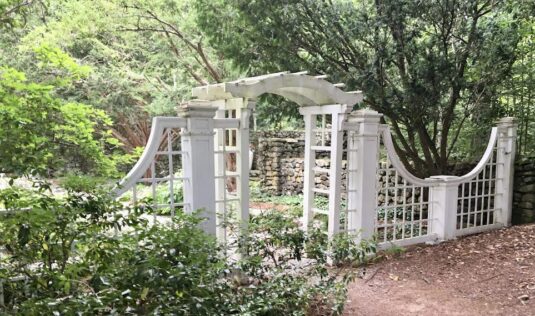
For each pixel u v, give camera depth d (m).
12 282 2.31
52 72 8.11
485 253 4.72
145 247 2.03
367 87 5.76
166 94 10.12
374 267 4.41
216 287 2.21
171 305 1.86
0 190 2.37
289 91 4.51
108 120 3.81
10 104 2.99
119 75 10.19
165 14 8.62
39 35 8.08
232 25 5.99
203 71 10.01
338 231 4.48
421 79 5.82
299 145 10.23
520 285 3.77
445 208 5.30
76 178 2.34
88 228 2.24
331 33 5.79
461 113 6.71
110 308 1.84
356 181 4.64
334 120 4.42
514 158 6.06
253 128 10.98
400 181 6.85
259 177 10.46
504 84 6.43
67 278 2.03
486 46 5.84
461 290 3.76
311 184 4.80
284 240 3.27
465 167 6.77
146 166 3.48
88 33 8.60
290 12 5.62
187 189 3.70
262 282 3.01
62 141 3.53
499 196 6.03
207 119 3.69
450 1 5.50
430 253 4.84
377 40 5.77
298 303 2.75
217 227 3.91
